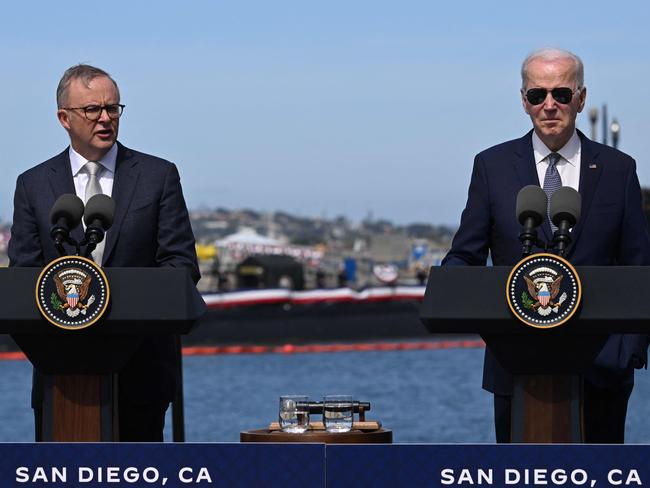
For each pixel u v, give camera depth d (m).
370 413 40.06
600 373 11.40
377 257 170.75
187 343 94.69
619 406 11.73
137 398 11.60
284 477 9.29
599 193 11.73
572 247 11.67
